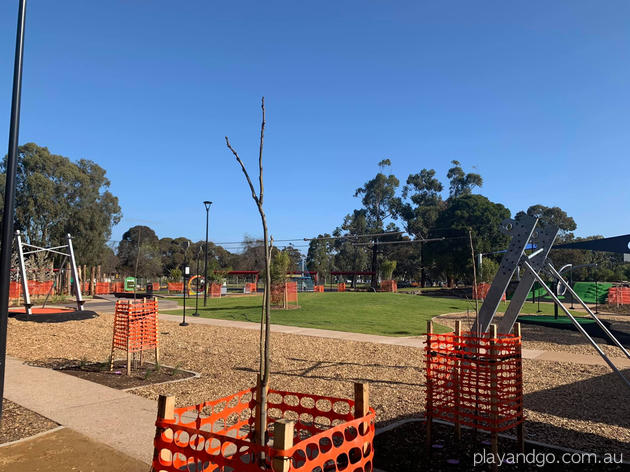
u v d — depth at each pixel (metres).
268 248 3.18
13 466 4.43
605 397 7.66
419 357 11.51
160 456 3.07
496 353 4.75
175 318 21.94
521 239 7.22
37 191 46.75
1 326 5.73
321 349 12.64
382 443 5.14
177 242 105.12
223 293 49.03
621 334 14.87
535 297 39.00
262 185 3.22
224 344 13.57
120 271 86.19
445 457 4.69
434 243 58.75
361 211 94.56
